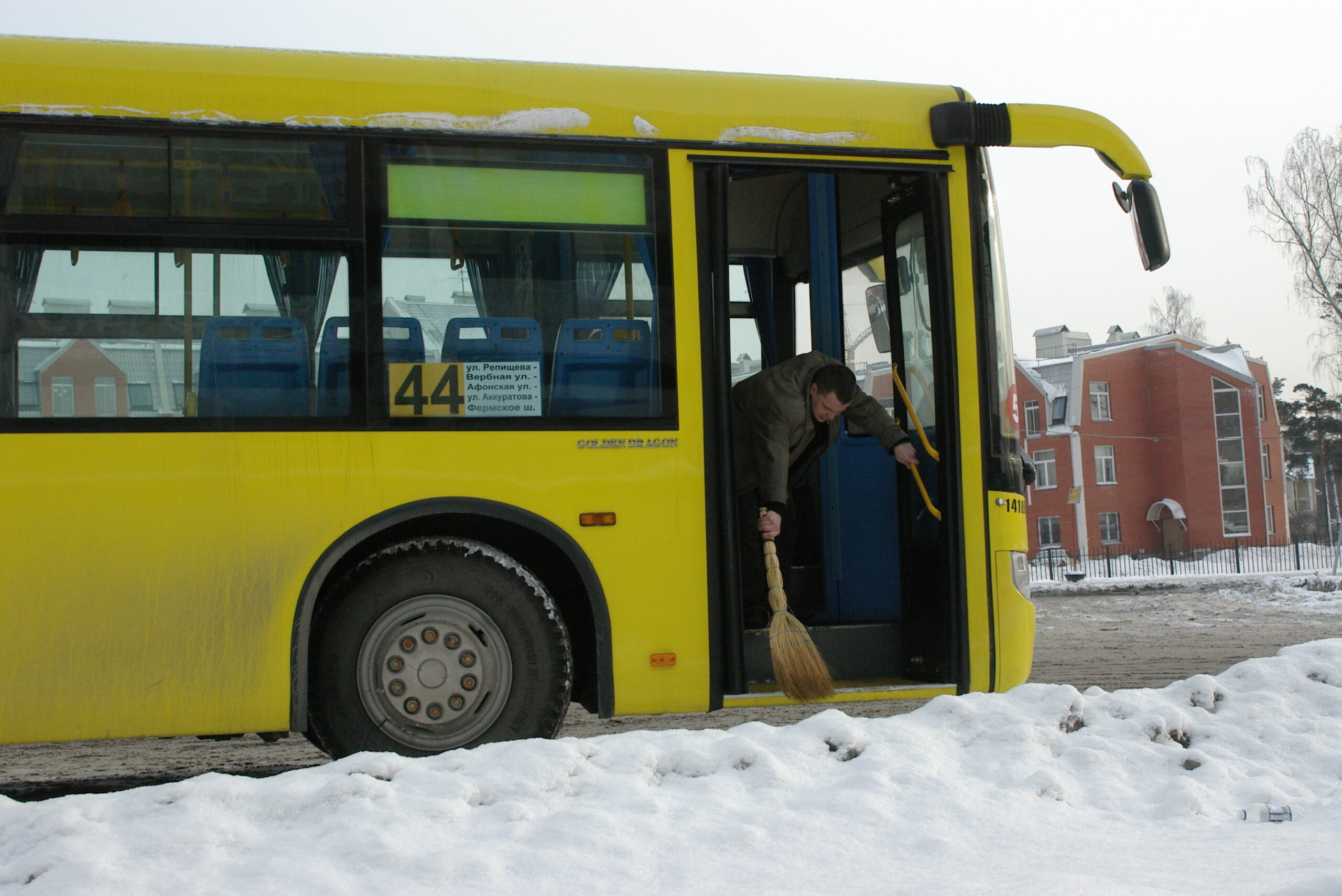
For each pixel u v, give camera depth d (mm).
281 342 4715
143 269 4633
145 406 4578
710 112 5293
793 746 4078
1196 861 3246
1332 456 70688
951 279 5527
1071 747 4273
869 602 6121
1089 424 55625
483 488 4824
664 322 5098
